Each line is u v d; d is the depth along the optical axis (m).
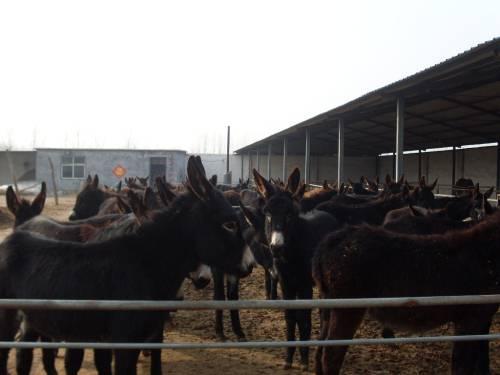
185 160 41.94
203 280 4.12
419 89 11.99
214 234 3.59
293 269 5.31
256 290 8.85
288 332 5.29
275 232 5.07
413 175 35.28
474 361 3.91
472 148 28.47
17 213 5.23
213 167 46.09
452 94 13.35
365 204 7.69
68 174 39.12
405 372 5.07
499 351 5.65
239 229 3.67
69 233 4.48
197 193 3.61
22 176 42.41
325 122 19.89
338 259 3.84
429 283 3.77
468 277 3.85
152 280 3.45
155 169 39.62
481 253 3.96
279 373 5.11
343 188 12.66
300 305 2.74
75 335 3.32
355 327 3.84
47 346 2.70
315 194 9.52
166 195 4.12
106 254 3.40
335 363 3.80
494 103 15.80
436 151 32.28
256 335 6.31
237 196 9.41
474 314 3.80
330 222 6.01
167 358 5.56
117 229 4.02
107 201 7.80
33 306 2.61
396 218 6.08
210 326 6.73
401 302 2.80
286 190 5.54
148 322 3.24
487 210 5.90
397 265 3.78
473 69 9.57
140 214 3.77
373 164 40.81
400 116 12.97
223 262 3.64
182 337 6.23
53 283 3.29
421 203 9.59
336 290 3.81
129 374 3.20
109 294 3.28
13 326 3.56
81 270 3.32
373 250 3.80
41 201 5.32
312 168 40.66
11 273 3.44
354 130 25.22
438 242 3.97
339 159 18.38
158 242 3.53
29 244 3.58
